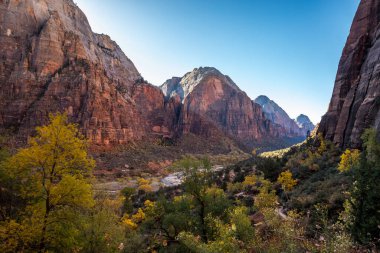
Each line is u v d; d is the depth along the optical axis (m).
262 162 58.88
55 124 14.40
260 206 24.55
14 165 13.88
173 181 93.50
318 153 48.19
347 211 13.27
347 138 45.69
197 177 22.55
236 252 10.52
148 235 23.89
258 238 10.80
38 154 13.85
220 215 21.53
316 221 14.93
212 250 10.66
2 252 12.46
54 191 13.97
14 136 96.38
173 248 20.52
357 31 58.06
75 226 15.95
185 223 21.73
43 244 13.98
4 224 13.61
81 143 15.30
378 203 11.60
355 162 26.61
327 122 57.16
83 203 14.78
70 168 15.18
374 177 12.44
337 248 7.95
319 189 25.25
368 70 46.88
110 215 19.73
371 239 10.34
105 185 77.19
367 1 57.81
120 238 20.00
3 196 15.29
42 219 13.61
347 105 49.81
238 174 59.44
